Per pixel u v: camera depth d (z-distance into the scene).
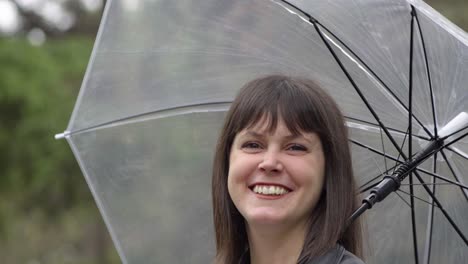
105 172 4.54
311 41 4.23
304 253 3.54
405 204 4.38
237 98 3.68
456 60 4.00
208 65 4.43
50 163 20.25
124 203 4.55
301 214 3.59
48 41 23.17
